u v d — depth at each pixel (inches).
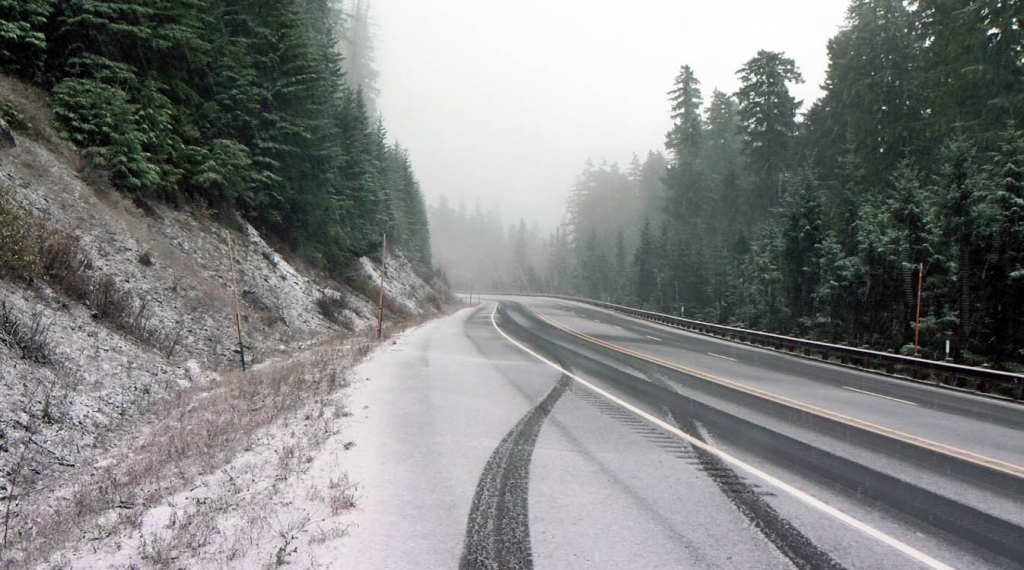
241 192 1067.9
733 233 2657.5
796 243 1501.0
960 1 1476.4
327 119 1401.3
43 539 232.2
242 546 186.7
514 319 1567.4
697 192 3083.2
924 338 1099.3
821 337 1370.6
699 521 213.3
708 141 3417.8
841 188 1761.8
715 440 336.8
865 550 192.7
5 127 649.6
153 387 512.4
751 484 258.2
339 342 912.3
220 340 732.0
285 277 1089.4
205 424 400.2
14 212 550.3
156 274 735.7
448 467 269.9
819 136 2255.2
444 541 190.4
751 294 1733.5
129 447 386.0
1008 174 965.8
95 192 738.8
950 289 1079.0
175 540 197.5
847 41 1971.0
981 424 422.3
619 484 252.7
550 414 395.9
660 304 2672.2
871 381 652.1
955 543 200.7
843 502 238.8
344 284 1437.0
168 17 873.5
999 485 269.4
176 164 931.3
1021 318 960.9
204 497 243.4
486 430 343.9
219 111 1018.7
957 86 1424.7
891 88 1700.3
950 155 1159.0
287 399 440.8
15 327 435.5
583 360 713.0
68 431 381.4
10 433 344.5
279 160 1163.3
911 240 1143.0
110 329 564.1
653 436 341.7
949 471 290.0
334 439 311.1
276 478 254.1
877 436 362.3
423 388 475.5
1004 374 570.9
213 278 859.4
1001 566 183.5
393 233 2268.7
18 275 509.4
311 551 181.3
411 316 1684.3
